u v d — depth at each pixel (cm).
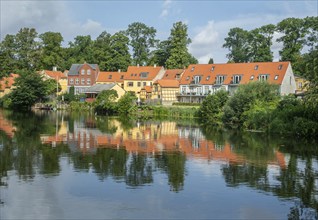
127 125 6212
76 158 3300
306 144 4241
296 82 9700
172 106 9231
